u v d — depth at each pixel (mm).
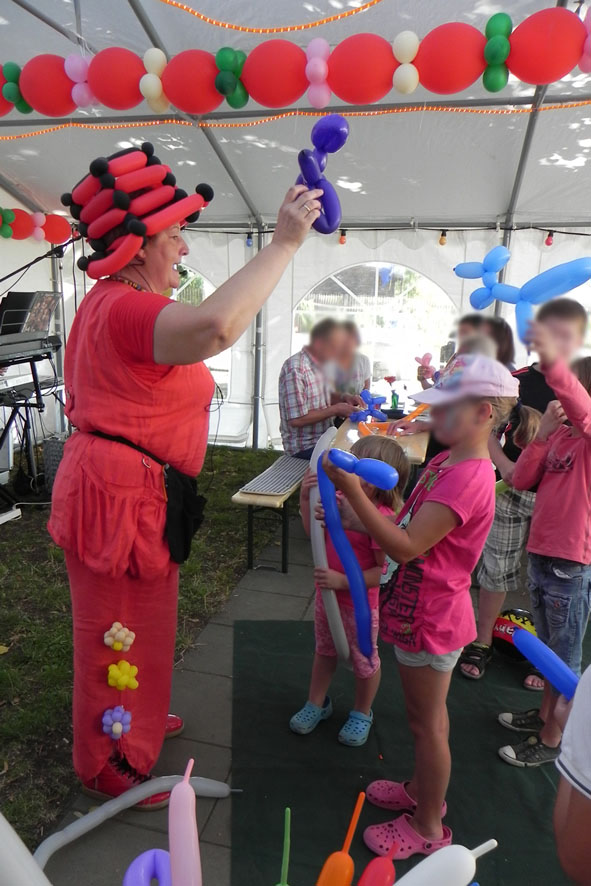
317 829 1980
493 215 6039
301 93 3277
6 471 5359
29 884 555
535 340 1341
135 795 1970
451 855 628
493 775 2248
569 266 1751
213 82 3236
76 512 1727
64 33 3984
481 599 2945
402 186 5613
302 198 1414
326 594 2115
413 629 1701
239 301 1360
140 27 3881
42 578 3746
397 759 2318
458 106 4297
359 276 6574
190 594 3578
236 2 3576
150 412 1696
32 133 5051
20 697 2613
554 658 974
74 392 1763
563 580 2131
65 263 6930
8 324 4676
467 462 1613
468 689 2779
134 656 1903
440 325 6121
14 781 2150
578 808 875
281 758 2301
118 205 1549
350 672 2879
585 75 3895
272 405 7078
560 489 2115
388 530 1542
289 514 5047
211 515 4941
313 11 3660
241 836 1940
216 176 5730
